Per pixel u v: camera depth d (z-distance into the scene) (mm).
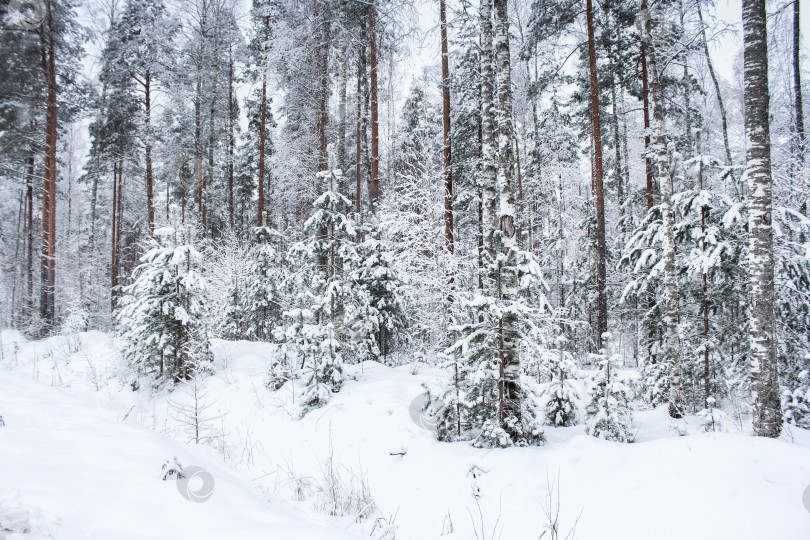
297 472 6426
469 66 13688
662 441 5074
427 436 6902
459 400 6660
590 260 18047
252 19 19219
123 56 19984
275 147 24359
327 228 10305
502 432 6074
